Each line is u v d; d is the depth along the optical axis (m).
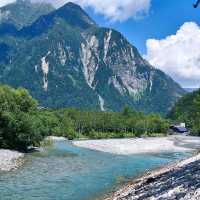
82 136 190.62
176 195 25.08
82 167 63.47
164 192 27.56
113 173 57.12
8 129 87.38
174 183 30.72
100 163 71.75
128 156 93.00
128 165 70.19
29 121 90.69
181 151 117.81
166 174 40.78
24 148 89.75
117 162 75.31
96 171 59.09
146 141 157.38
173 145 144.50
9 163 60.97
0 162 60.59
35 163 65.31
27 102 108.75
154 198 26.53
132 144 136.88
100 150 106.25
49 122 163.75
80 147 113.62
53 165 63.91
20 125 88.56
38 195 38.88
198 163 42.50
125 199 30.92
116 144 132.38
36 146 98.81
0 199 36.22
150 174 50.56
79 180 49.19
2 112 88.06
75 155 85.94
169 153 108.81
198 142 169.25
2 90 102.31
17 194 38.84
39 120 100.94
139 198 28.94
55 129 174.00
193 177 30.84
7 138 87.75
